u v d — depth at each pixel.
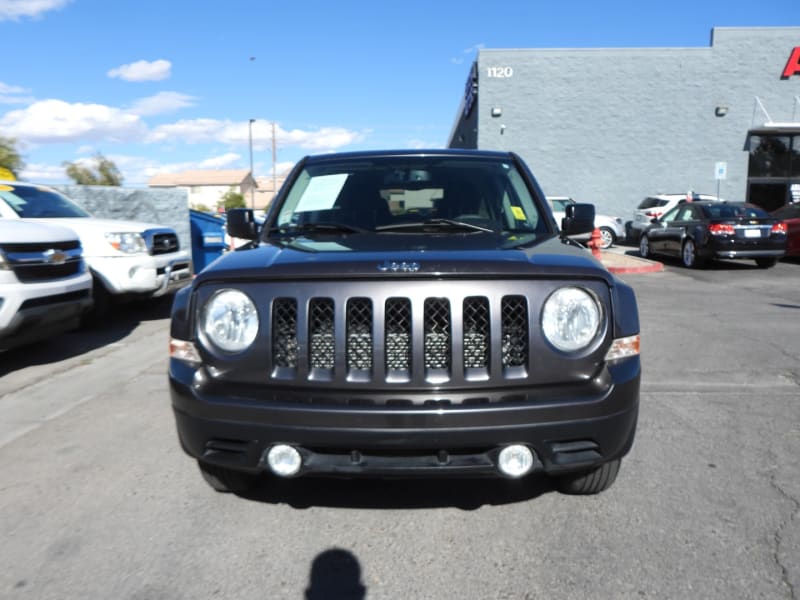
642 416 4.56
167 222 12.13
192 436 2.79
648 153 24.34
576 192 24.66
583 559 2.76
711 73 23.86
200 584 2.63
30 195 8.37
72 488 3.53
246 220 3.88
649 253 17.00
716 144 24.20
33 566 2.78
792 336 7.06
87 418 4.72
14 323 5.66
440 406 2.57
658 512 3.15
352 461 2.64
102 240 7.93
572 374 2.66
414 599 2.52
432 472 2.62
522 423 2.57
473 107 26.53
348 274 2.63
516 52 24.11
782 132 23.91
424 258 2.71
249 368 2.69
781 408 4.71
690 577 2.62
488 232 3.50
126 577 2.69
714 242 13.70
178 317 2.92
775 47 23.59
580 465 2.70
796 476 3.54
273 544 2.93
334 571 2.71
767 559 2.73
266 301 2.68
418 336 2.60
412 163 4.07
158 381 5.70
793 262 15.74
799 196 24.38
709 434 4.20
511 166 4.11
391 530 3.04
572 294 2.67
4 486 3.58
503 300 2.65
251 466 2.71
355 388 2.62
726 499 3.28
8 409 4.99
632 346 2.79
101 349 7.06
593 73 24.08
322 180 4.00
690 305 9.23
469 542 2.92
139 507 3.30
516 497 3.34
